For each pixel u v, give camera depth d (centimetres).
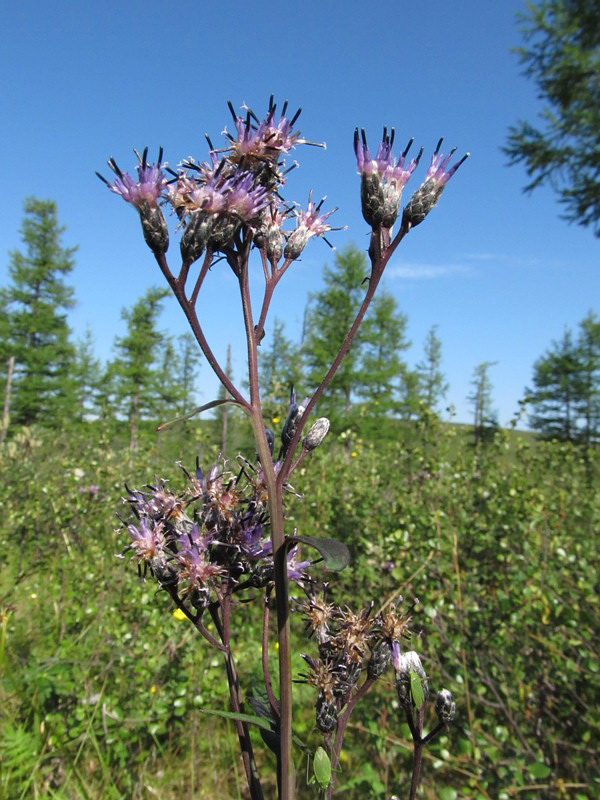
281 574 106
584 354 3086
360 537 405
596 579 305
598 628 285
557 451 601
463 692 269
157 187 102
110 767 260
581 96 991
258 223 110
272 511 108
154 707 273
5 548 504
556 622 288
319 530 449
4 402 2775
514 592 301
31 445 893
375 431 2239
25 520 538
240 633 343
